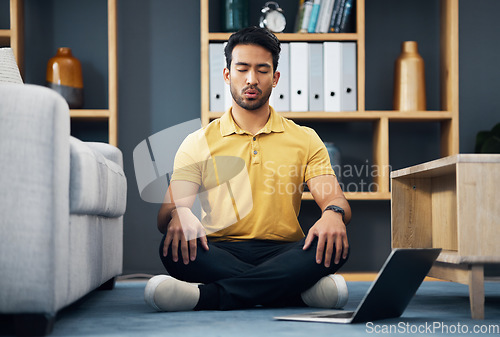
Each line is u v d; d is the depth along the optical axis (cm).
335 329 136
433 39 350
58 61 317
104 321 152
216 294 170
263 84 187
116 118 318
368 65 349
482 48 354
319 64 318
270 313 164
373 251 343
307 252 173
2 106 132
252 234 187
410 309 180
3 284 130
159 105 344
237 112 194
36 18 339
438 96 349
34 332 130
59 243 134
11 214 131
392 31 350
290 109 317
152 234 338
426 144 348
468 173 160
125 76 343
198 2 347
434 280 291
